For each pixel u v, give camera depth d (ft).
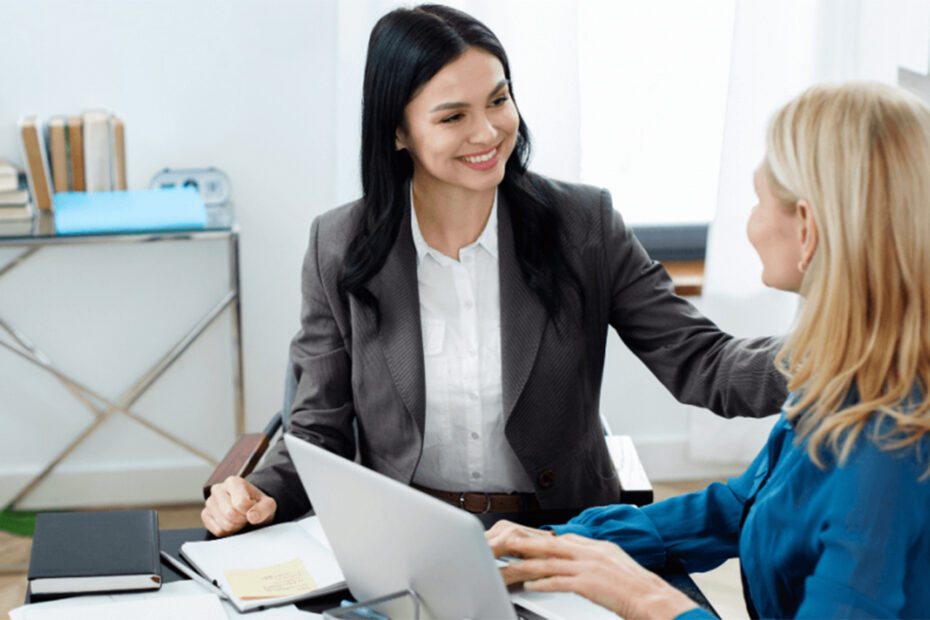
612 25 10.57
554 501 6.57
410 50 5.81
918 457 3.94
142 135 10.04
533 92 9.76
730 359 6.16
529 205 6.42
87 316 10.41
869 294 4.13
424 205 6.42
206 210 9.91
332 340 6.72
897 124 4.09
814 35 9.99
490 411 6.55
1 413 10.54
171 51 9.88
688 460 11.27
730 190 10.11
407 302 6.43
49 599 4.94
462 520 3.88
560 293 6.42
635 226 11.21
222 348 10.70
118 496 10.89
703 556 5.45
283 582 5.09
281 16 9.93
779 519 4.42
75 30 9.71
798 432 4.43
